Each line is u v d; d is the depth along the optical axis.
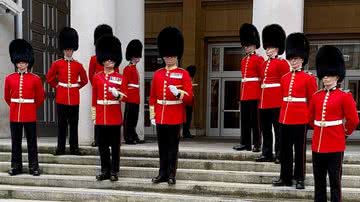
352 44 12.74
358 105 12.76
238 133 13.73
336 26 12.59
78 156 7.34
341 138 5.18
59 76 7.32
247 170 6.69
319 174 5.28
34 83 6.74
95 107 6.40
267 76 6.52
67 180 6.59
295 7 7.63
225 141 10.62
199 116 13.62
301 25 7.74
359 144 10.20
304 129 5.75
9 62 9.75
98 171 6.90
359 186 6.14
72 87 7.35
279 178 6.14
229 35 13.46
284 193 5.85
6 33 9.67
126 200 6.05
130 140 8.73
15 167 6.83
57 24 11.70
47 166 7.05
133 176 6.81
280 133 5.96
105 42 6.37
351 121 5.13
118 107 6.38
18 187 6.52
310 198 5.75
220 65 13.85
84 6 8.27
